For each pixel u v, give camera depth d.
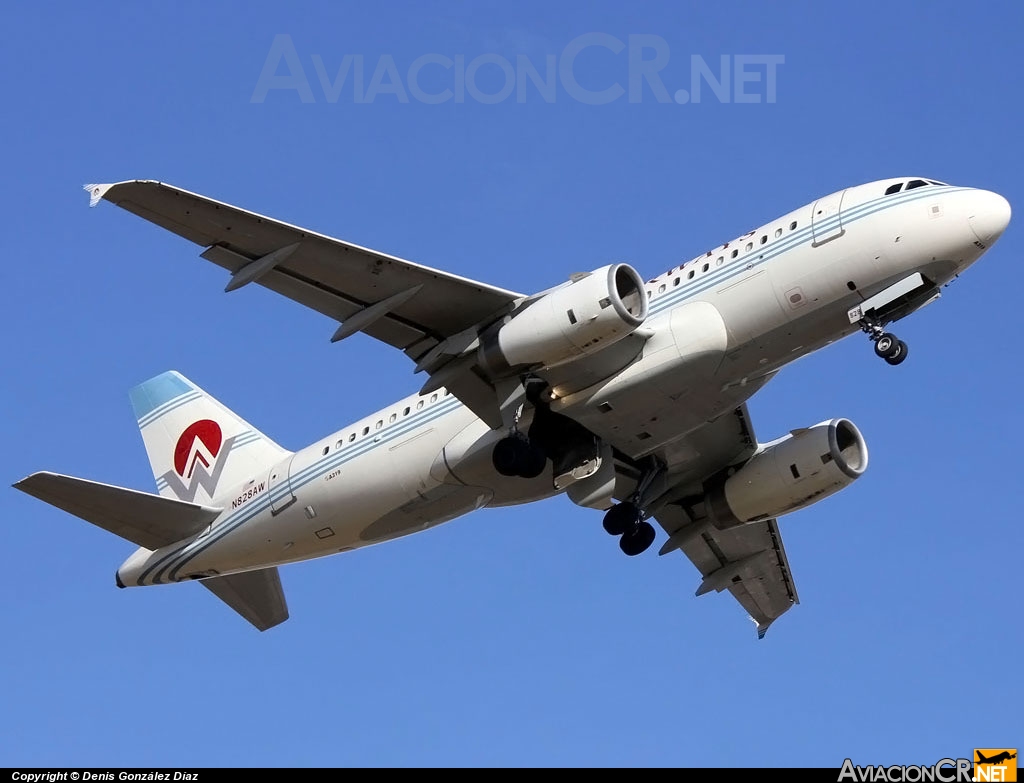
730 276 81.06
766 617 107.69
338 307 81.00
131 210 73.56
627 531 92.62
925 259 77.81
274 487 94.31
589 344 78.38
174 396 104.88
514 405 81.38
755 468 93.69
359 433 91.25
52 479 90.00
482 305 80.94
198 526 97.38
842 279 78.75
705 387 81.50
